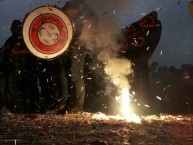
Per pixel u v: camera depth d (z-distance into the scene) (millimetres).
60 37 9172
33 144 4879
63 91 10031
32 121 7547
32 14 9047
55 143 4949
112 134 5672
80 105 10133
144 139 5207
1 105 10375
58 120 7773
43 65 10258
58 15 9133
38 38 9094
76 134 5688
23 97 10484
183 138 5371
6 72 10297
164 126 6738
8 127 6547
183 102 12492
